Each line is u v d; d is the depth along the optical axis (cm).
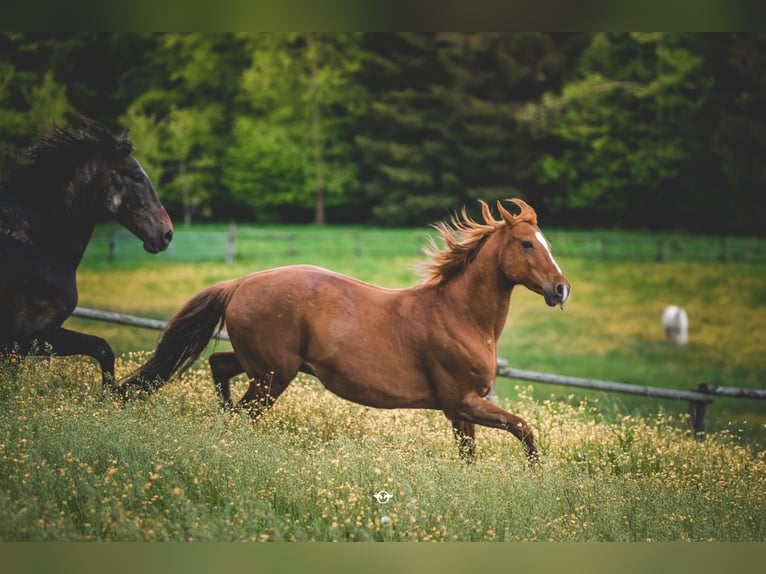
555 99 5078
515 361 2502
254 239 4375
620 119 5056
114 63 5284
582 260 4138
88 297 2953
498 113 5181
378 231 5000
